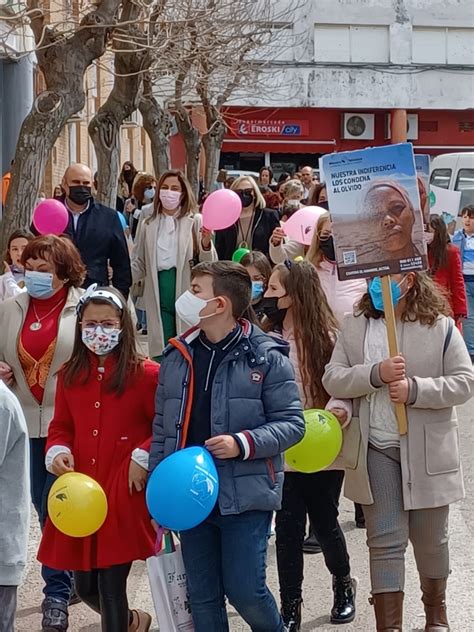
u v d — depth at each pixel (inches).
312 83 1497.3
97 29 361.1
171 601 169.8
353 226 183.3
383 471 186.5
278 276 211.2
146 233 337.4
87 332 178.2
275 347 166.9
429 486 184.5
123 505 177.3
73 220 295.4
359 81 1513.3
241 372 164.1
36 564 251.4
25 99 719.1
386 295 183.2
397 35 1514.5
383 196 181.6
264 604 163.6
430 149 1573.6
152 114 729.6
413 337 187.8
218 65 762.8
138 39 469.4
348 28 1501.0
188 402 164.7
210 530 165.6
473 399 435.8
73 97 358.6
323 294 211.8
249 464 161.6
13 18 380.2
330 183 184.1
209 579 166.4
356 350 191.9
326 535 209.0
